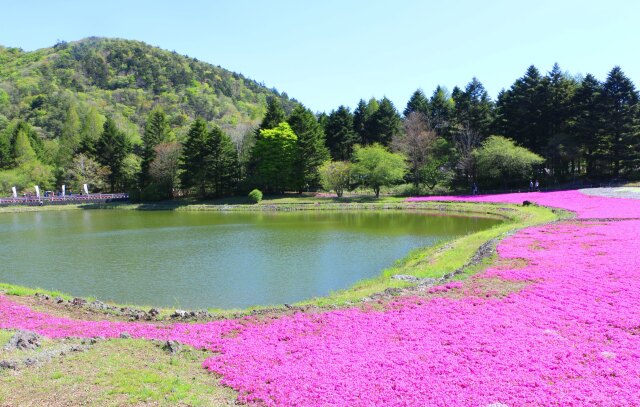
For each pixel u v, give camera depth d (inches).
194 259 1093.8
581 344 415.2
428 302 578.6
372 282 783.7
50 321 570.3
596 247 826.2
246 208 2581.2
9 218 2268.7
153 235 1526.8
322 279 882.1
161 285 859.4
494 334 450.0
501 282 649.0
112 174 3649.1
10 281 907.4
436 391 335.3
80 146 3811.5
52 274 962.7
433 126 3587.6
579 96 2770.7
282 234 1493.6
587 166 2819.9
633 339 420.2
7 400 323.9
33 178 3528.5
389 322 509.4
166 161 3164.4
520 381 346.0
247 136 3590.1
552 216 1381.6
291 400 331.0
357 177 3112.7
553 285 612.4
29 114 5693.9
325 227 1668.3
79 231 1670.8
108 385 351.3
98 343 461.1
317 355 420.5
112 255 1163.9
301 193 3208.7
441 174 2942.9
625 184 2379.4
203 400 336.5
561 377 353.1
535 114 2876.5
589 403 309.6
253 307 679.7
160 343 462.6
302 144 3083.2
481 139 3061.0
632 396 315.9
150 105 6776.6
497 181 2810.0
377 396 332.2
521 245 901.8
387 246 1222.3
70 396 331.0
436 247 1102.4
